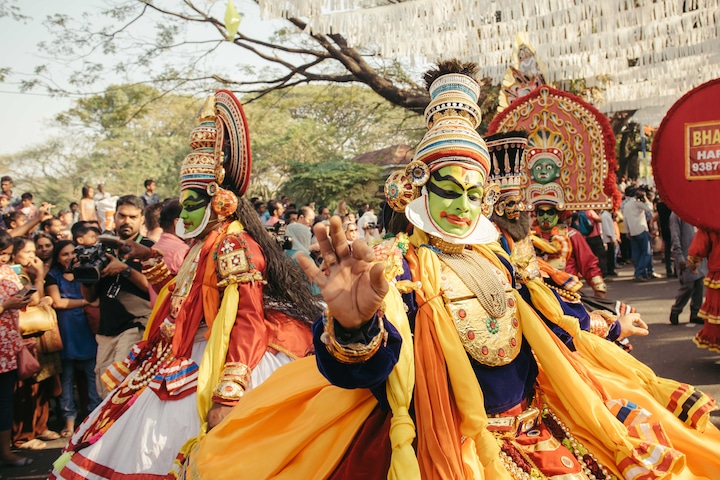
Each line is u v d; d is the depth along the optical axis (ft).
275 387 7.29
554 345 7.23
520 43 20.89
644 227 42.19
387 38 21.15
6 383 15.15
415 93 48.75
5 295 15.03
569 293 9.43
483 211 7.51
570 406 7.18
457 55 24.84
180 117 78.89
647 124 64.34
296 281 11.27
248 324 9.86
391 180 7.27
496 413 7.03
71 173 123.54
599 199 15.47
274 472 6.66
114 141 114.83
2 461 15.34
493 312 7.04
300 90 66.18
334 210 73.00
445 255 7.34
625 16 25.07
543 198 15.70
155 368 10.64
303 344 10.63
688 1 30.25
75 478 9.85
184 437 9.87
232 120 11.14
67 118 49.62
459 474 6.06
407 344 6.33
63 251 17.75
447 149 7.04
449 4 20.56
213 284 10.53
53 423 19.13
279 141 98.43
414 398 6.45
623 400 7.63
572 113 15.58
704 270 26.32
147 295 16.14
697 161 18.95
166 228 15.98
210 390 9.41
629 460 6.91
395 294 6.51
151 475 9.69
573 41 30.27
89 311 17.53
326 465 6.54
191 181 11.09
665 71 41.39
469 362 6.70
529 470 6.84
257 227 11.18
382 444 6.47
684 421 7.79
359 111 61.41
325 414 6.70
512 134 9.50
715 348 20.33
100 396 17.49
